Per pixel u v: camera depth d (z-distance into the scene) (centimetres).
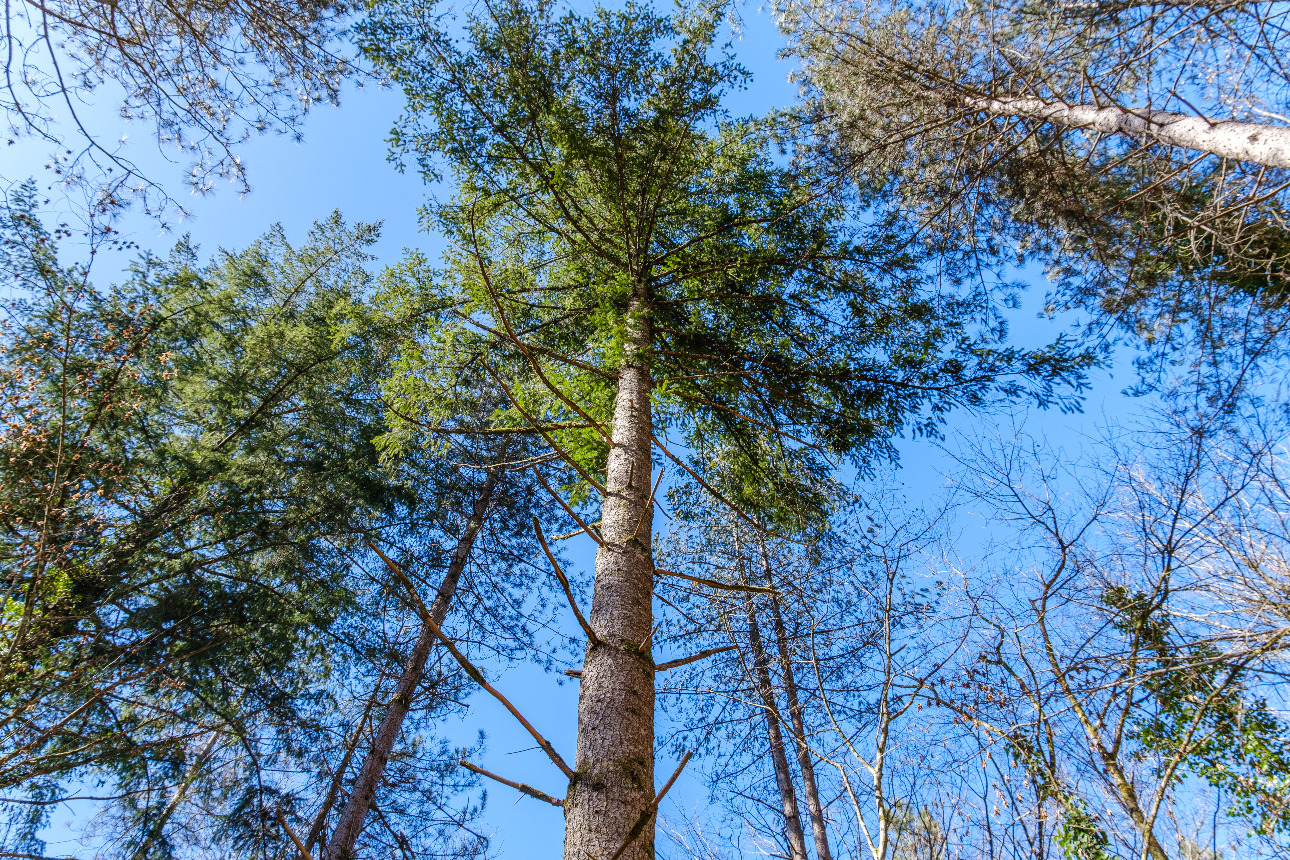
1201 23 471
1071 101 593
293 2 516
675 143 645
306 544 927
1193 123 514
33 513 642
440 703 959
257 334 1010
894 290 650
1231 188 526
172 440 942
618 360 553
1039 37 562
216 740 816
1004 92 636
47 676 612
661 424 709
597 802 263
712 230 700
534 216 680
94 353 722
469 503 1128
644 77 618
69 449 682
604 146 628
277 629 867
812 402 630
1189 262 579
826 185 741
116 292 838
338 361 1045
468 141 622
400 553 1038
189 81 504
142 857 689
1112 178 627
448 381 624
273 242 1236
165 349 919
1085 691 457
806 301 673
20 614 603
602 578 376
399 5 557
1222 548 475
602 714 300
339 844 746
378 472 1009
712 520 834
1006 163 680
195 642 741
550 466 680
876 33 683
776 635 704
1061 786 439
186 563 809
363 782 803
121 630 707
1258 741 443
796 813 718
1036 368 538
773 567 772
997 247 726
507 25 587
